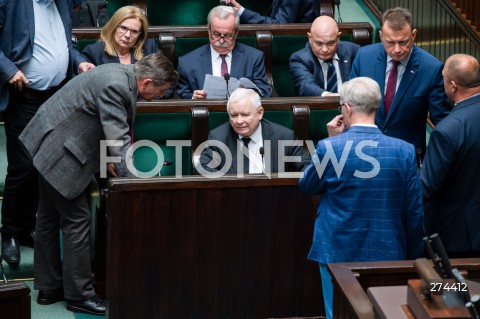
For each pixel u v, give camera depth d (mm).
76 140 17922
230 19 22719
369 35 24984
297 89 23000
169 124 20297
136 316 17469
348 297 12820
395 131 20250
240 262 17703
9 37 20094
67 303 19125
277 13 26172
